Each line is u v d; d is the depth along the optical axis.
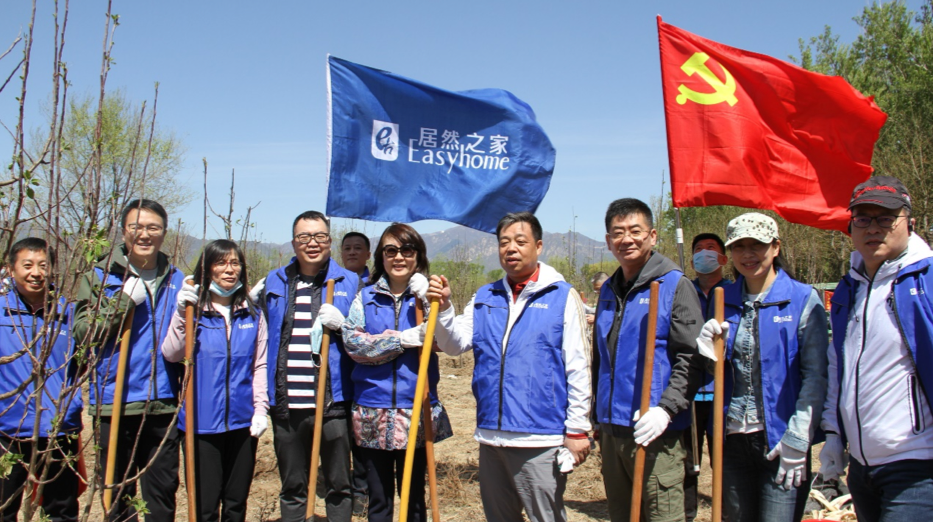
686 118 5.27
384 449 4.17
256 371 4.32
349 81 5.16
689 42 5.33
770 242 3.49
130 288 3.81
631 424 3.50
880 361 2.98
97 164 2.63
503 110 5.37
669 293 3.49
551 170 5.45
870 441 3.00
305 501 4.45
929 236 14.51
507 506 3.90
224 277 4.15
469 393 10.47
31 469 2.80
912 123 17.84
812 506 5.01
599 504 5.74
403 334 4.11
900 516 2.87
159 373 4.00
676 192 5.21
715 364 3.35
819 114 5.20
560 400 3.73
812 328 3.36
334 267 4.70
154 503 3.97
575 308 3.80
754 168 5.20
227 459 4.25
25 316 3.87
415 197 5.23
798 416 3.26
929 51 19.16
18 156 2.45
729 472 3.53
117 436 3.69
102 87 2.60
